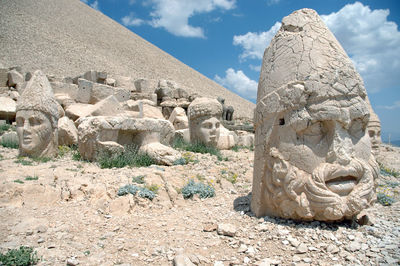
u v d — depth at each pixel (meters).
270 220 3.83
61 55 30.81
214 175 6.36
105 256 3.08
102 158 6.64
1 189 4.32
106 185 4.98
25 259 2.84
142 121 7.28
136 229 3.81
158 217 4.26
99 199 4.50
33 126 6.91
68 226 3.74
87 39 41.12
